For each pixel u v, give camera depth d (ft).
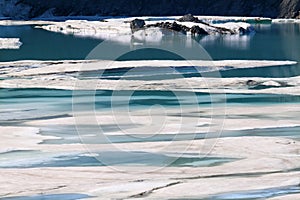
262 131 134.00
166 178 100.63
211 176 101.81
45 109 157.17
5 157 112.78
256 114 152.35
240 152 115.85
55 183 98.37
